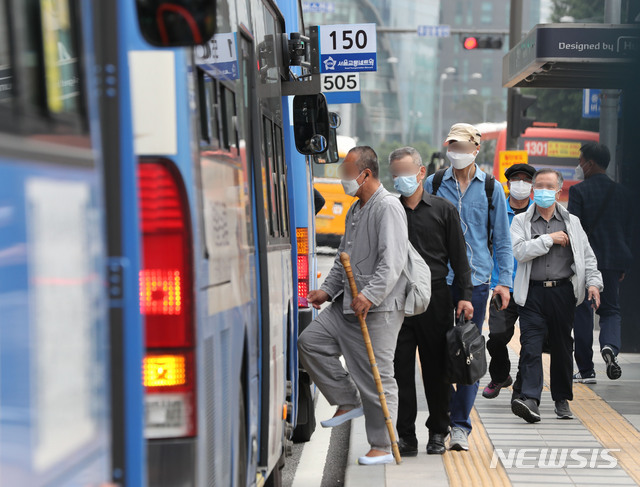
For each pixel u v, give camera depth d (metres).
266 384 20.64
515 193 40.94
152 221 13.53
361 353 27.81
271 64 25.95
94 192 10.56
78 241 9.95
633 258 46.88
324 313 28.41
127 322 11.22
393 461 28.23
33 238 8.93
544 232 34.75
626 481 26.48
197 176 14.12
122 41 11.55
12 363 8.48
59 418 9.34
